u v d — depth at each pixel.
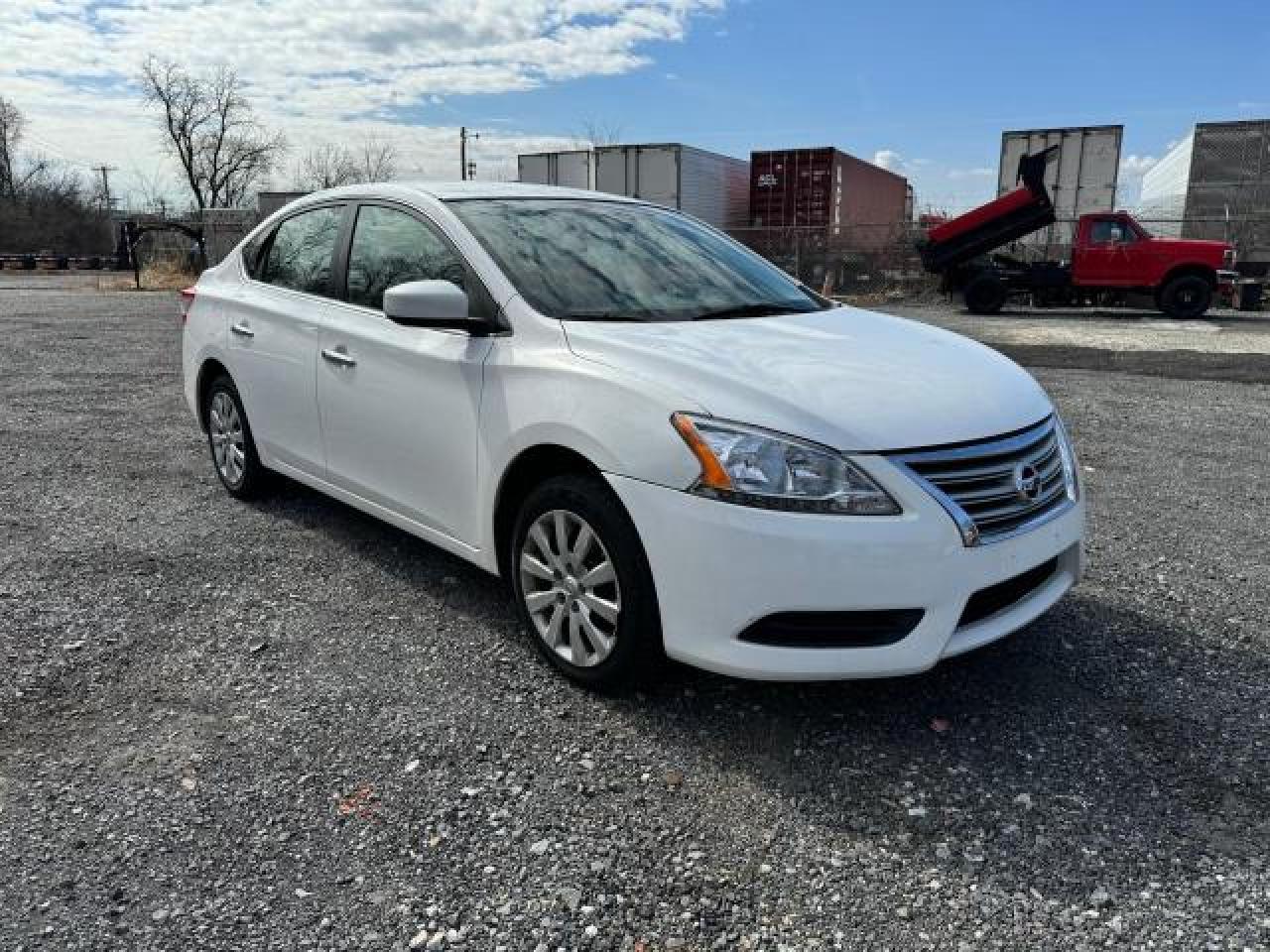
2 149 60.78
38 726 3.04
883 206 33.28
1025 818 2.61
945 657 2.84
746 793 2.72
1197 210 23.23
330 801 2.66
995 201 19.89
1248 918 2.24
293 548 4.62
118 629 3.72
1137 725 3.09
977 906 2.28
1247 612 3.97
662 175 25.17
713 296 3.86
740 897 2.31
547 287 3.56
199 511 5.21
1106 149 22.61
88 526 4.95
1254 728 3.07
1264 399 9.30
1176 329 16.80
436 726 3.05
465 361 3.52
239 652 3.55
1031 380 3.50
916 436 2.81
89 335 13.61
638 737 3.00
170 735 2.99
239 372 4.99
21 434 7.08
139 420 7.62
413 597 4.05
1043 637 3.73
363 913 2.24
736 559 2.75
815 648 2.78
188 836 2.52
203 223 30.16
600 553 3.15
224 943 2.15
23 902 2.27
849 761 2.88
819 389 2.92
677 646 2.92
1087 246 19.45
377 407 3.99
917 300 23.47
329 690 3.28
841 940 2.18
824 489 2.71
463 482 3.61
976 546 2.81
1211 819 2.61
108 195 63.25
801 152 26.17
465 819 2.59
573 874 2.38
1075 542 3.26
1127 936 2.18
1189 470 6.42
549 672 3.40
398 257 4.05
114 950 2.12
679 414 2.86
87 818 2.58
